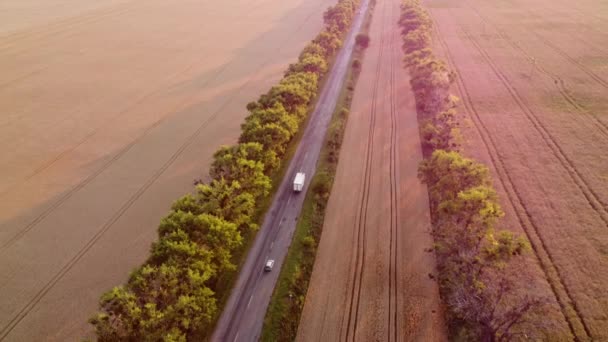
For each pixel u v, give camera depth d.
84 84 103.38
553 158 61.16
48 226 54.38
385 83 95.00
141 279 35.19
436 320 38.50
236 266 45.75
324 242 48.81
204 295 36.09
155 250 38.91
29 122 83.81
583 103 76.94
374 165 63.75
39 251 50.19
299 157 67.00
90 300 43.03
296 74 81.19
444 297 40.19
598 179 55.56
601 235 46.19
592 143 64.00
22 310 42.31
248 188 49.84
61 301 43.09
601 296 38.81
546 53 104.69
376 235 49.38
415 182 58.88
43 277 46.31
